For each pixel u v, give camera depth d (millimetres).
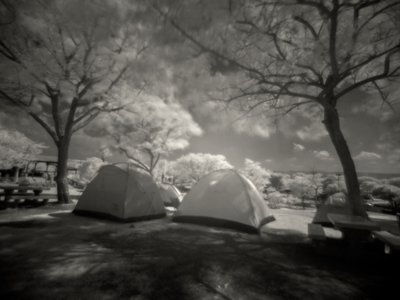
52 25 5332
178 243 4875
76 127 10445
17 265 3299
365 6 3660
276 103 6102
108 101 9664
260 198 8094
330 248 4598
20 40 5625
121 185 7262
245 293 2807
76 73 6781
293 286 3076
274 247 4988
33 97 8367
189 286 2918
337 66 3916
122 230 5770
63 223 6164
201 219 6938
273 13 2990
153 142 18328
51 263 3439
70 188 20391
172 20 2486
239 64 3680
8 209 7910
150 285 2885
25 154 23734
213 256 4160
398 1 3229
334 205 8664
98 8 2969
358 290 3029
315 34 3854
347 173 6270
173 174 30703
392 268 3887
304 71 4457
